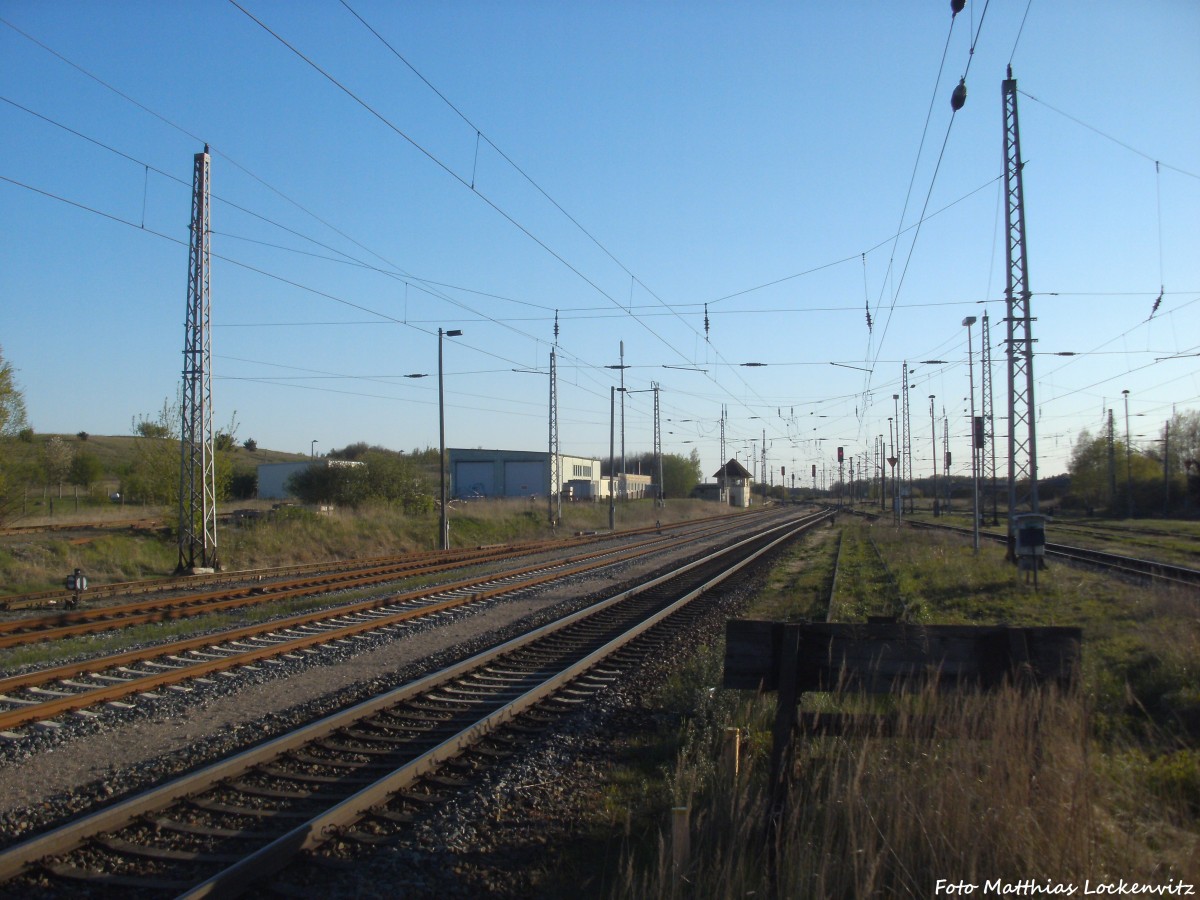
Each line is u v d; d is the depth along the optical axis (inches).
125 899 217.8
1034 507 1007.0
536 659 546.9
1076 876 187.5
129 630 652.7
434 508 2020.2
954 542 1565.0
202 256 1048.8
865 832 203.9
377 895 220.1
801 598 855.7
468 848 249.0
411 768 303.7
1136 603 676.7
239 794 288.4
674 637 649.0
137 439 1344.7
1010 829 199.2
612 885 222.7
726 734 280.5
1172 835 221.8
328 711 403.5
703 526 2763.3
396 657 552.7
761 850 222.4
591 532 2241.6
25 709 391.5
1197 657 417.1
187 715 402.6
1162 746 309.0
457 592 908.6
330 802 284.5
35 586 928.9
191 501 1069.1
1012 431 1071.6
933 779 219.0
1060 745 219.9
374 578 1015.6
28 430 1349.7
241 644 587.2
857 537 1948.8
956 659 246.4
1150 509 3073.3
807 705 353.4
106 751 346.6
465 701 430.9
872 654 249.0
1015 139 1003.9
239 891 220.2
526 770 316.5
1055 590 823.1
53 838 238.4
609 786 303.3
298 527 1397.6
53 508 2456.9
